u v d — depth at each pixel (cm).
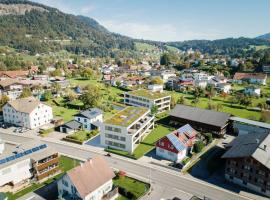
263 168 6769
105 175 6594
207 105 15425
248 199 6675
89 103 14100
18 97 15262
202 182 7412
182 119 11706
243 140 8462
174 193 6869
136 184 7206
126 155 8875
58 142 9981
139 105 14775
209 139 9925
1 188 6775
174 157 8531
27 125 11462
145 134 10969
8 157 6994
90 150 9306
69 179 6106
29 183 7138
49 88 18488
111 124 9344
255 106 15538
